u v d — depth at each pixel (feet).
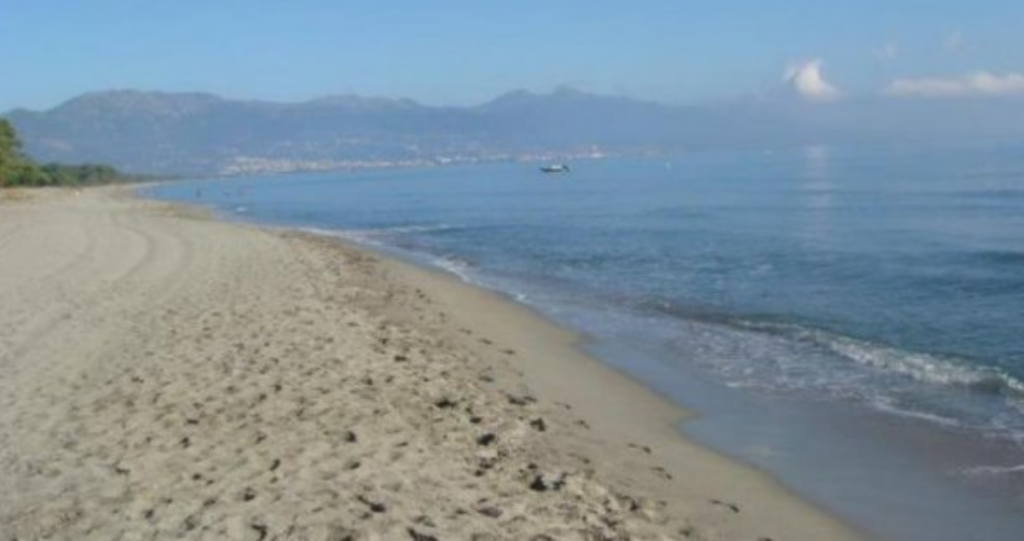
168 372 39.37
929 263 87.15
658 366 48.08
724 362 48.80
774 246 107.86
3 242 109.70
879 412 38.70
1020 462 31.94
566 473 28.48
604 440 33.78
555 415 36.73
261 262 86.48
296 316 53.98
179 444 29.53
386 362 42.55
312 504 24.39
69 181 455.63
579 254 107.76
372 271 84.84
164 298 61.26
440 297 69.67
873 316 61.05
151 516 23.76
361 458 28.22
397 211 220.64
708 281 81.41
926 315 60.59
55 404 34.58
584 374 45.96
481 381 41.60
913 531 26.32
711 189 262.88
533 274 90.33
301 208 250.78
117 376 38.81
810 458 32.86
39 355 43.32
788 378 45.06
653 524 24.99
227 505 24.38
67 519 23.82
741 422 37.60
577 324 60.64
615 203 214.48
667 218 159.94
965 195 182.80
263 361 41.47
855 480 30.50
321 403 34.42
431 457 28.78
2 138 342.03
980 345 51.03
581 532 23.48
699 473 30.91
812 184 263.70
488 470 28.12
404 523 23.22
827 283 77.30
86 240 112.06
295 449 28.96
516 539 22.66
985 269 81.46
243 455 28.37
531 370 45.85
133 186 555.28
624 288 78.59
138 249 99.25
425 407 35.01
